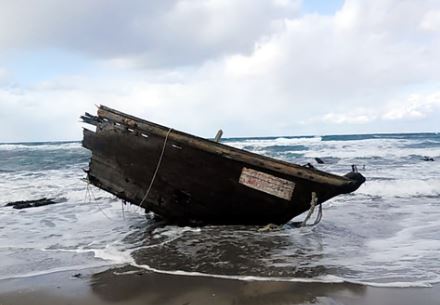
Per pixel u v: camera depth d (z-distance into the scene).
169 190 8.77
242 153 8.09
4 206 12.78
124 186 9.12
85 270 6.23
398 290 5.07
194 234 8.39
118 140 8.85
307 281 5.46
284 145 42.66
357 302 4.73
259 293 5.09
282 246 7.36
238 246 7.38
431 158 25.41
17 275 6.07
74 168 23.28
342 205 11.92
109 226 9.65
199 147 8.16
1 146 47.06
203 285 5.43
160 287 5.41
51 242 8.14
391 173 18.19
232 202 8.55
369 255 6.68
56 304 4.95
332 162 25.23
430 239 7.65
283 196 8.22
